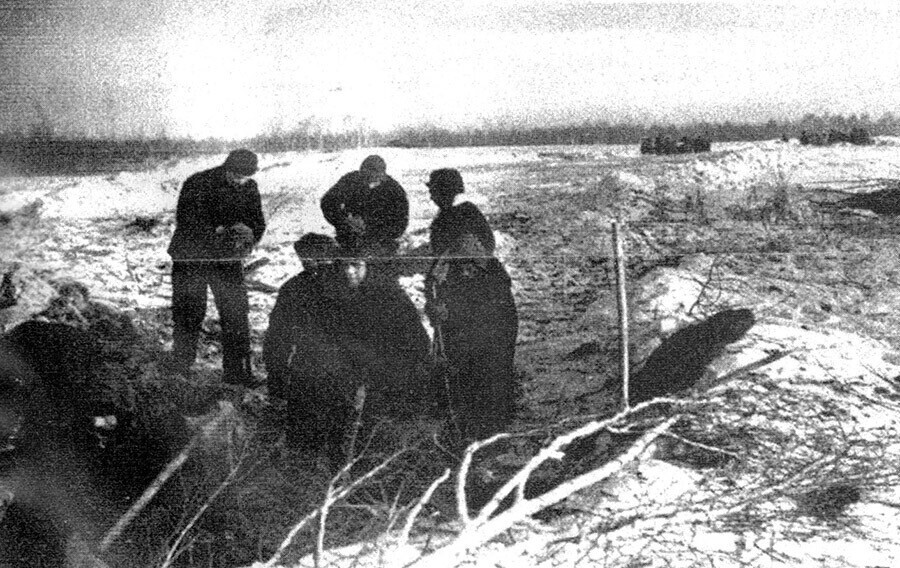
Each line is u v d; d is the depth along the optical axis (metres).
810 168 8.16
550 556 4.34
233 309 7.09
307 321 6.52
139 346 6.19
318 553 4.25
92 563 4.73
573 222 8.14
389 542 4.65
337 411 6.36
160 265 7.05
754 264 8.87
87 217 6.43
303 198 6.66
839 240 8.86
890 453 5.66
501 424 6.58
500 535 4.98
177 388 6.15
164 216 6.64
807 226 8.64
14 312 5.79
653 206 8.38
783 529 5.14
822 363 7.17
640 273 8.82
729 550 4.95
